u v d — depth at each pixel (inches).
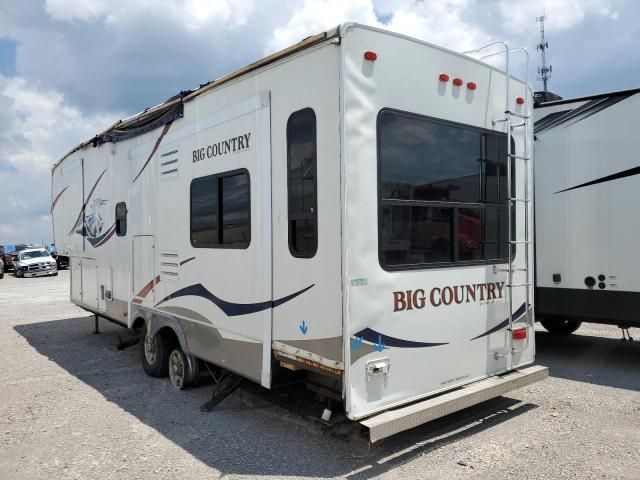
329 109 130.8
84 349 297.6
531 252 177.5
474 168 160.4
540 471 135.6
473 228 159.9
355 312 129.0
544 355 264.1
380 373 133.8
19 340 327.9
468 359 157.4
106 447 156.8
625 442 153.7
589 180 239.6
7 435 167.9
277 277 148.5
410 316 141.1
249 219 159.5
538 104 254.5
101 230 276.8
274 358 151.9
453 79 153.9
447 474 134.3
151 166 219.6
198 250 186.5
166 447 155.6
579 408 183.2
